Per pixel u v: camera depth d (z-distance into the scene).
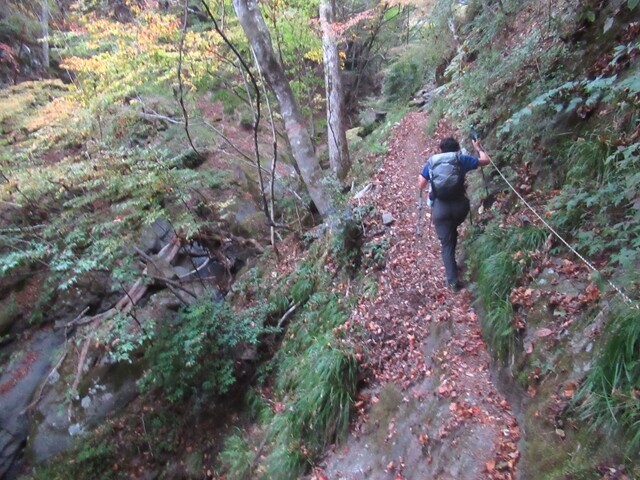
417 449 4.07
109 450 7.62
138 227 8.92
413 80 15.36
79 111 9.24
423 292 5.65
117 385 8.21
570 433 2.91
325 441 5.07
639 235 3.24
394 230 7.13
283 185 11.58
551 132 4.96
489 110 6.95
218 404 7.63
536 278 3.99
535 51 6.08
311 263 8.27
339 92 11.01
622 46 3.90
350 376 5.23
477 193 6.09
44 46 14.12
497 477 3.20
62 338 9.07
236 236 10.37
